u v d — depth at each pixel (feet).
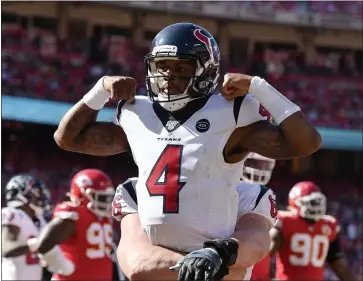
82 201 38.24
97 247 38.42
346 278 42.88
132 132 17.69
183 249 17.01
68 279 38.09
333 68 125.70
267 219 18.47
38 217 40.86
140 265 16.96
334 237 42.98
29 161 94.63
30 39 104.27
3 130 93.56
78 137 18.49
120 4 112.37
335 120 115.75
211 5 118.62
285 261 42.29
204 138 16.99
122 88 17.38
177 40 17.24
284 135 16.97
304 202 41.73
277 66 126.62
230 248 16.03
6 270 40.16
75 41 108.17
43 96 94.27
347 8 131.44
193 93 17.35
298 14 125.70
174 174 16.93
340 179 120.06
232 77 16.96
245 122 17.20
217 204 16.99
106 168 100.58
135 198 18.29
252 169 28.81
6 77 93.76
